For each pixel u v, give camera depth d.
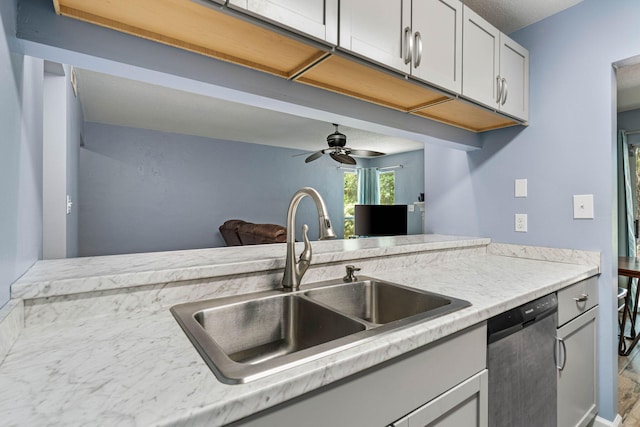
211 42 1.06
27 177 0.99
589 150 1.75
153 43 1.03
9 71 0.76
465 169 2.31
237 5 0.88
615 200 1.72
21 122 0.90
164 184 4.84
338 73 1.27
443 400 0.89
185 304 1.02
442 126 1.95
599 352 1.75
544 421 1.33
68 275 0.92
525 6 1.82
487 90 1.66
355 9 1.13
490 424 1.06
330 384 0.66
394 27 1.25
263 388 0.56
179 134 4.93
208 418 0.51
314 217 6.27
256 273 1.19
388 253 1.58
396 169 6.36
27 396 0.53
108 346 0.73
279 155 5.86
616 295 1.78
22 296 0.81
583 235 1.78
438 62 1.41
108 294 0.93
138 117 4.05
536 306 1.25
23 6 0.84
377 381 0.74
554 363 1.38
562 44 1.86
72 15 0.89
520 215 2.02
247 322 1.07
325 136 4.98
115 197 4.50
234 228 4.36
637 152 3.62
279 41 1.06
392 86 1.41
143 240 4.70
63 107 2.08
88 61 0.96
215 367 0.62
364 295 1.37
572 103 1.81
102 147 4.41
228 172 5.35
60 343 0.74
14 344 0.73
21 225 0.90
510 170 2.07
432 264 1.77
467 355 0.98
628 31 1.62
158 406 0.51
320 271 1.37
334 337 0.99
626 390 2.16
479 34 1.63
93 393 0.54
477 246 2.05
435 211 2.51
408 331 0.81
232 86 1.19
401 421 0.79
